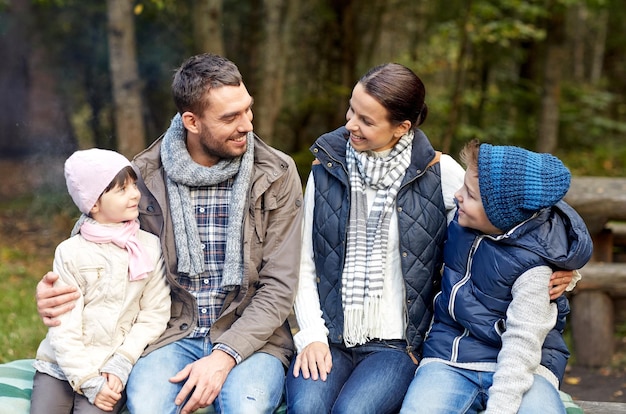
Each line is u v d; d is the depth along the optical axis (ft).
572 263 7.58
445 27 29.22
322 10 30.09
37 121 32.91
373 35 33.01
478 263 7.90
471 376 7.88
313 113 31.12
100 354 8.14
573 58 48.37
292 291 8.55
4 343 15.21
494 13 27.78
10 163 35.91
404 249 8.36
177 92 8.32
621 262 16.79
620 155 38.68
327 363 8.27
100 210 8.22
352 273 8.42
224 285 8.49
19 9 29.81
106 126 30.07
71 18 29.04
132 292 8.27
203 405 7.89
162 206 8.52
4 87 34.32
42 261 23.39
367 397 7.81
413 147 8.52
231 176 8.59
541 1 28.66
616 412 9.00
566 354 8.25
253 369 8.16
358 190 8.47
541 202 7.47
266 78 23.75
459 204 7.94
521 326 7.47
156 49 27.43
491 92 35.19
